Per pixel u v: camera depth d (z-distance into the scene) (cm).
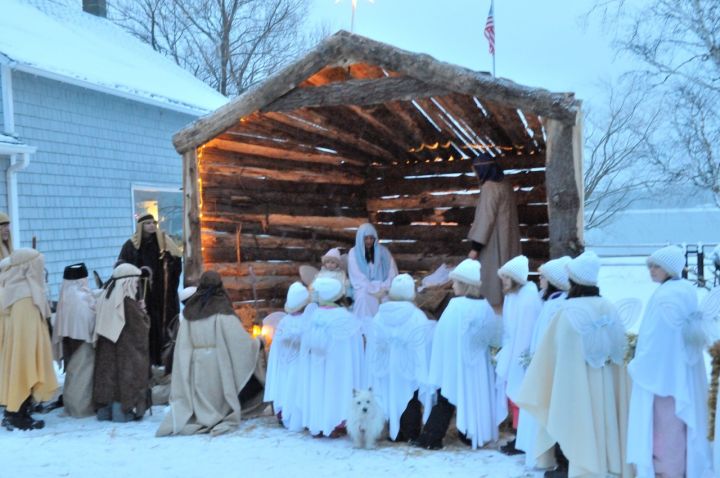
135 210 1452
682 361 435
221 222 843
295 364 618
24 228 1180
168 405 750
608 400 465
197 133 759
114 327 664
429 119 834
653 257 453
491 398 565
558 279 525
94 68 1409
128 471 505
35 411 714
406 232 962
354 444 562
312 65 696
